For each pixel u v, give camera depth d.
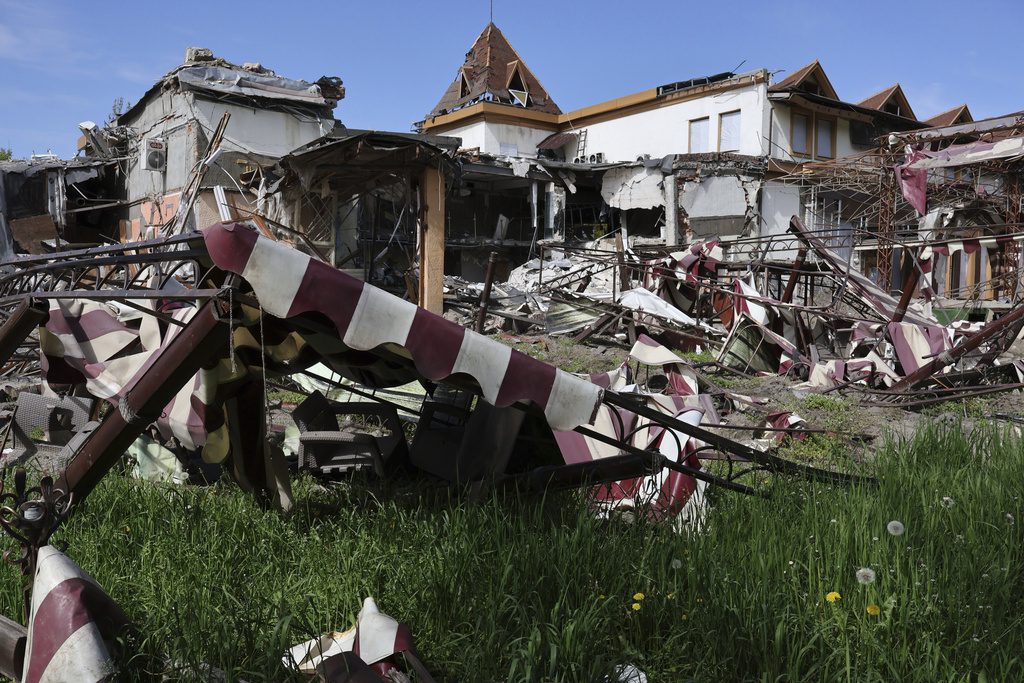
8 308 5.15
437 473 6.36
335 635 3.59
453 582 4.13
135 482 6.21
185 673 3.13
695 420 6.89
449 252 34.06
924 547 4.46
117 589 4.16
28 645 3.12
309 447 6.29
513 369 4.34
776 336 14.20
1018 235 17.89
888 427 9.98
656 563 4.45
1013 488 5.86
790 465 5.83
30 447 7.27
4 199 25.05
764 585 3.97
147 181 24.98
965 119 43.12
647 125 37.81
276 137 23.20
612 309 16.98
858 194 33.78
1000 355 13.33
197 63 22.03
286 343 4.69
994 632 3.67
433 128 42.69
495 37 45.31
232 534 5.02
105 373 6.18
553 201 34.09
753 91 34.19
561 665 3.40
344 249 24.12
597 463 5.79
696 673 3.51
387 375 5.42
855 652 3.61
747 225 32.38
